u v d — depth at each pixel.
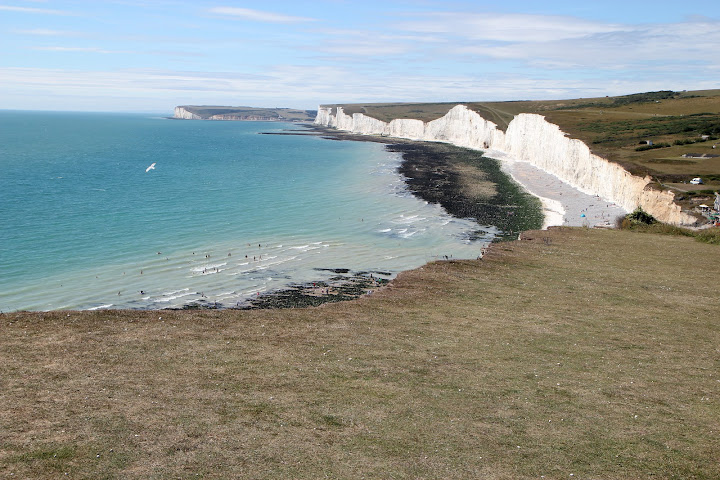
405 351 20.77
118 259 49.75
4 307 37.12
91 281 43.41
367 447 13.72
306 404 15.98
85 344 20.27
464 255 52.81
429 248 55.62
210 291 41.56
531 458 13.40
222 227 63.72
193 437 13.90
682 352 21.45
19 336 20.92
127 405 15.49
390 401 16.36
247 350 20.27
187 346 20.44
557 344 22.20
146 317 24.00
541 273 36.06
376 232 62.50
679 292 31.42
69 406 15.31
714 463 13.26
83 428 14.11
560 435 14.55
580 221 68.38
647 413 15.94
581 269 37.31
